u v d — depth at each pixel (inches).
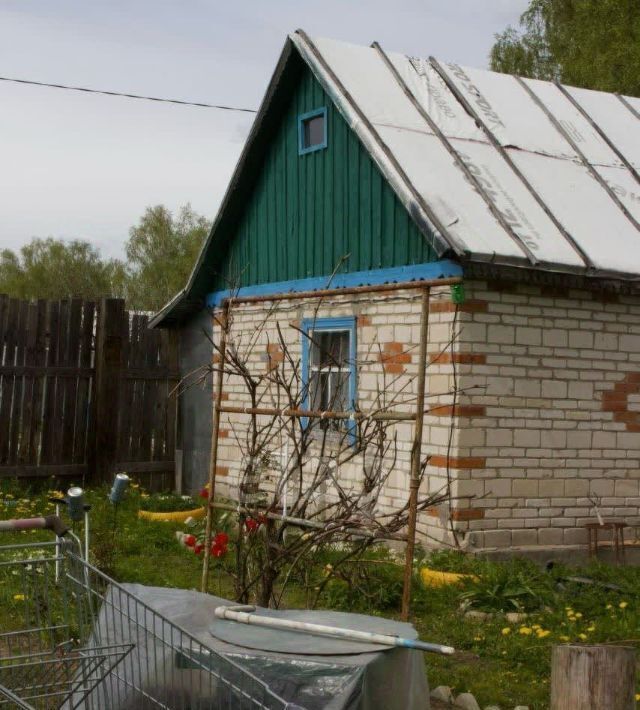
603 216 461.4
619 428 439.8
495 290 411.8
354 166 473.4
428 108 490.3
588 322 433.1
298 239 512.7
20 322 562.3
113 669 185.5
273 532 290.5
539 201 450.9
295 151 516.1
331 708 169.8
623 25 972.6
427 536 390.3
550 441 423.2
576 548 424.5
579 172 487.8
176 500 531.5
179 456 605.3
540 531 419.8
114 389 580.4
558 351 425.7
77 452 579.5
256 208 547.2
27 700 185.9
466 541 403.9
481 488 408.2
